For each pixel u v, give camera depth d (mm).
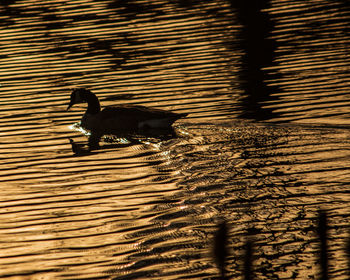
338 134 16188
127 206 12719
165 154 15812
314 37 26391
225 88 21000
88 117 18781
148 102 20047
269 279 9484
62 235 11555
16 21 30828
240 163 14609
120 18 30594
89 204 12961
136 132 17953
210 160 14984
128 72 23250
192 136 16891
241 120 17844
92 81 22453
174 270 9938
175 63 24000
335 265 9766
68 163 15602
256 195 12711
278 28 28109
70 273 10102
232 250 10406
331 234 10789
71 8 33000
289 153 15023
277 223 11359
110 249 10859
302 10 31125
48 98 21109
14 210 12852
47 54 25797
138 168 14961
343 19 28906
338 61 23203
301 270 9695
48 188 14000
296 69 22625
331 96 19578
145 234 11336
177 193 13195
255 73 22469
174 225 11602
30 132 18125
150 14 31297
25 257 10750
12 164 15633
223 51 25234
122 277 9859
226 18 30031
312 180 13297
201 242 10805
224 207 12234
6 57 25625
